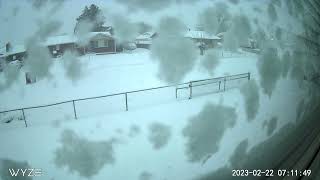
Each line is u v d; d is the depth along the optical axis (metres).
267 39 4.93
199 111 4.10
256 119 4.70
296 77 5.40
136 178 3.78
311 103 6.02
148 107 3.91
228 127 4.34
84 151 3.67
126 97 3.89
